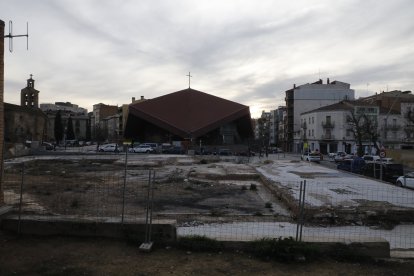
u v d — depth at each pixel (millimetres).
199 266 6711
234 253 7434
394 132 75562
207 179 23609
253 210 13953
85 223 8188
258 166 33125
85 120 153875
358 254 7391
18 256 7004
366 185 19562
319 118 84688
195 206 14422
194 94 89812
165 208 13773
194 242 7648
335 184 19781
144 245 7500
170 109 84000
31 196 14492
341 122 80938
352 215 12750
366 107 75625
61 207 12438
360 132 66688
